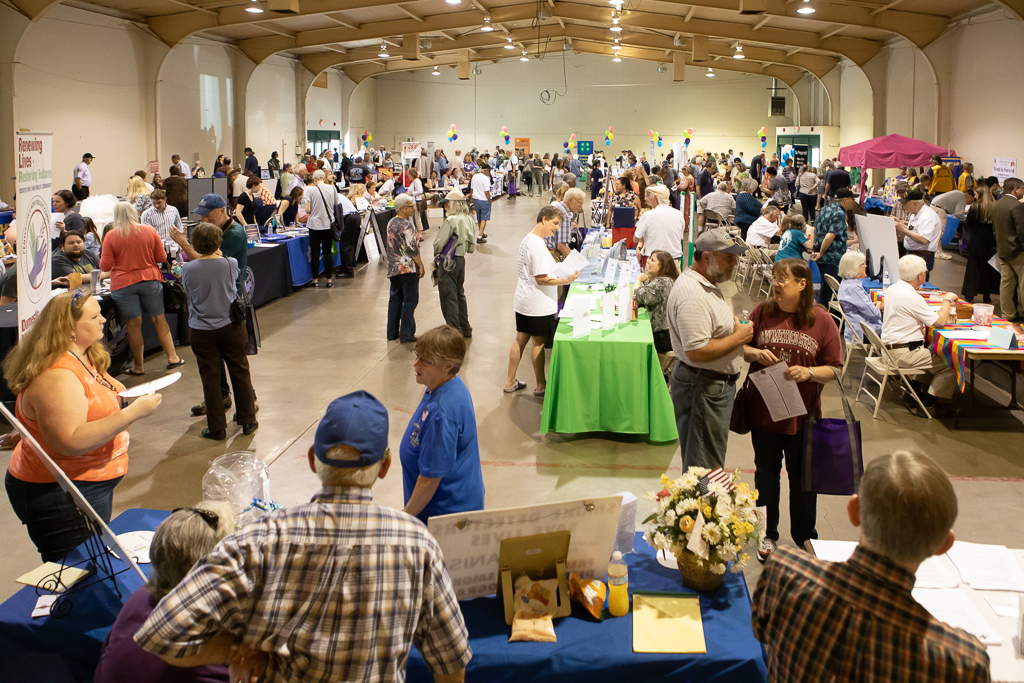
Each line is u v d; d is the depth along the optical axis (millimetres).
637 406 5148
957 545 2535
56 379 2602
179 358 7043
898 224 9023
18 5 12594
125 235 6262
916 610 1410
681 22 19125
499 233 16641
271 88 22594
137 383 6336
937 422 5578
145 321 7117
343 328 8414
